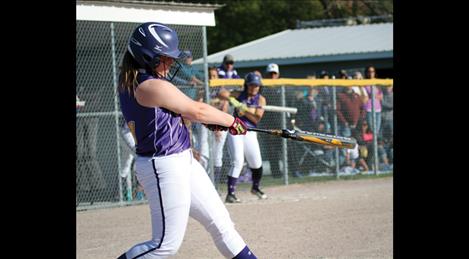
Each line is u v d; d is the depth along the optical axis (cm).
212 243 1212
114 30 1753
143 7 1716
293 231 1309
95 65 1733
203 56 1830
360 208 1588
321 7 5191
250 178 2114
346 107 2311
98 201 1728
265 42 3625
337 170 2278
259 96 1755
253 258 817
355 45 3256
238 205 1683
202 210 800
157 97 760
